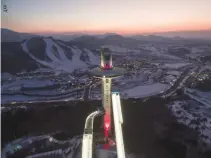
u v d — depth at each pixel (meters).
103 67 99.50
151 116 146.25
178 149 104.06
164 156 98.75
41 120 136.62
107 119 100.38
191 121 139.75
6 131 120.44
